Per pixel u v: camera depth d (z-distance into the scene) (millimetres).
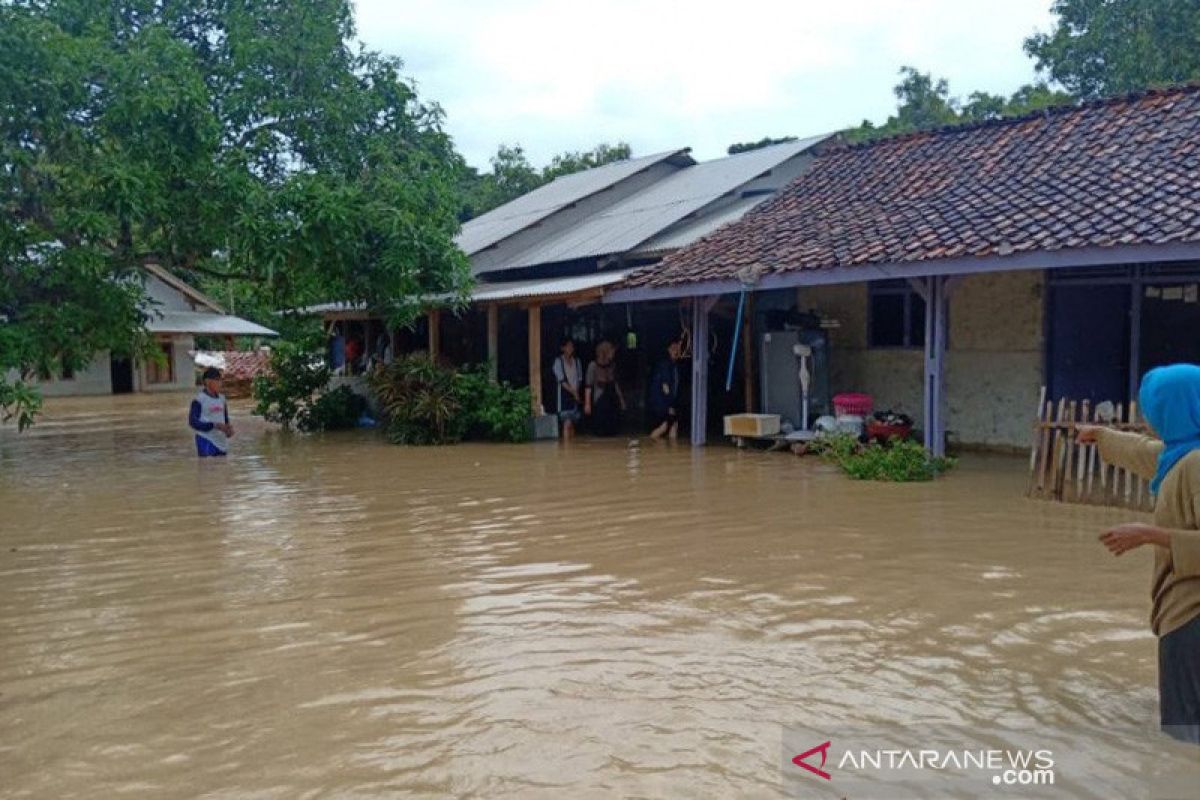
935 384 11805
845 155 17156
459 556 7953
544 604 6508
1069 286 12828
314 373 20406
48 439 18578
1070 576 6973
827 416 14438
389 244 15695
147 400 31156
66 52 13430
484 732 4434
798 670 5164
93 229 13688
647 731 4410
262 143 16062
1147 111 13164
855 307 15586
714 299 14664
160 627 6137
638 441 16219
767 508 9797
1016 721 4441
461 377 16531
